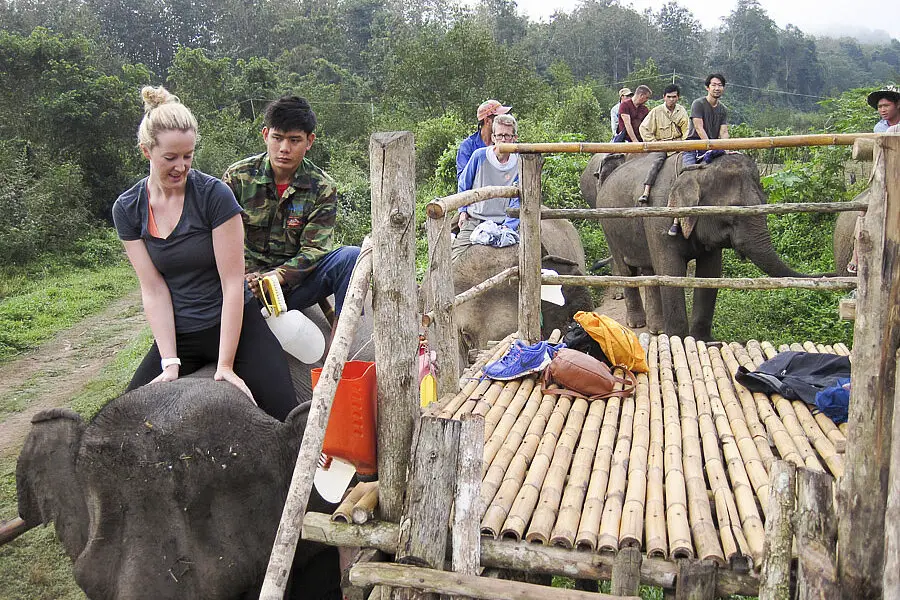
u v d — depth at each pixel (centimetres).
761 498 279
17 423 793
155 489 254
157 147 298
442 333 381
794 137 375
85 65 2492
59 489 268
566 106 2750
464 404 373
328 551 323
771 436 346
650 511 267
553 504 274
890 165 193
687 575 240
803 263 959
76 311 1341
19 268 1739
